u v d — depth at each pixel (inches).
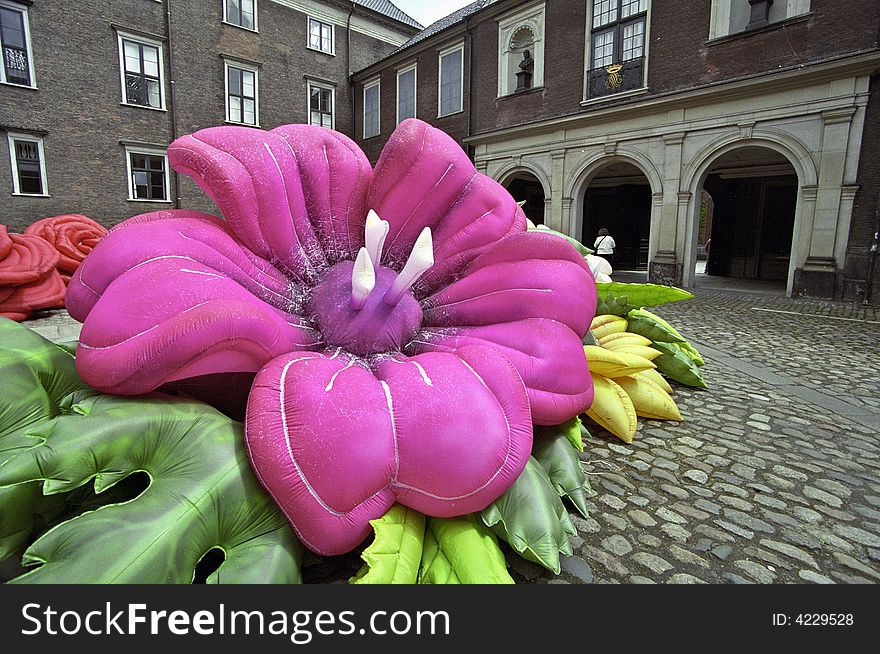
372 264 75.1
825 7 388.5
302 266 87.5
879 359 218.1
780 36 410.6
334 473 57.9
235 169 79.6
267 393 60.9
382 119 810.2
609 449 120.6
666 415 138.5
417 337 87.0
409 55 737.0
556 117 550.6
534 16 571.5
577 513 91.7
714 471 110.3
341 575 71.4
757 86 418.9
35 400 63.4
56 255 291.1
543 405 81.1
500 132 606.9
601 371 123.6
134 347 58.7
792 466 113.4
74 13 603.8
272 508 60.5
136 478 67.7
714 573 76.4
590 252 174.1
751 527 89.0
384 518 63.5
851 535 87.5
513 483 71.6
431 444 61.7
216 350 61.8
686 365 166.2
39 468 52.9
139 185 674.2
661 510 94.0
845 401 160.2
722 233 676.7
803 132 407.2
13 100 577.0
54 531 50.0
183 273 65.9
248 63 744.3
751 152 527.2
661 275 497.7
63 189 617.0
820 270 412.5
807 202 413.1
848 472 111.1
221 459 59.2
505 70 610.5
